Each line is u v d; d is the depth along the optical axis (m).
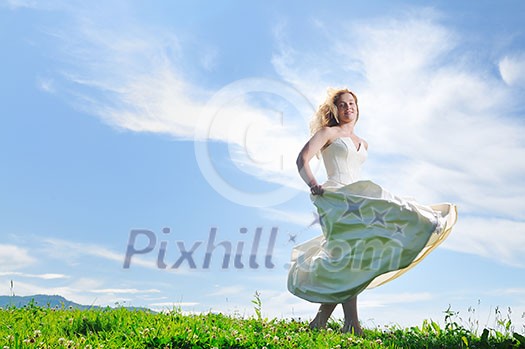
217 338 4.47
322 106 6.41
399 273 6.48
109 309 5.78
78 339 4.45
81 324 5.00
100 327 5.00
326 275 5.93
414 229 5.68
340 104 6.36
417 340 5.82
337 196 5.82
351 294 5.86
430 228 5.70
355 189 5.84
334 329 6.18
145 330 4.56
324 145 6.22
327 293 5.92
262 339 4.72
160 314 5.62
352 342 5.25
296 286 6.18
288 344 4.77
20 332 4.53
